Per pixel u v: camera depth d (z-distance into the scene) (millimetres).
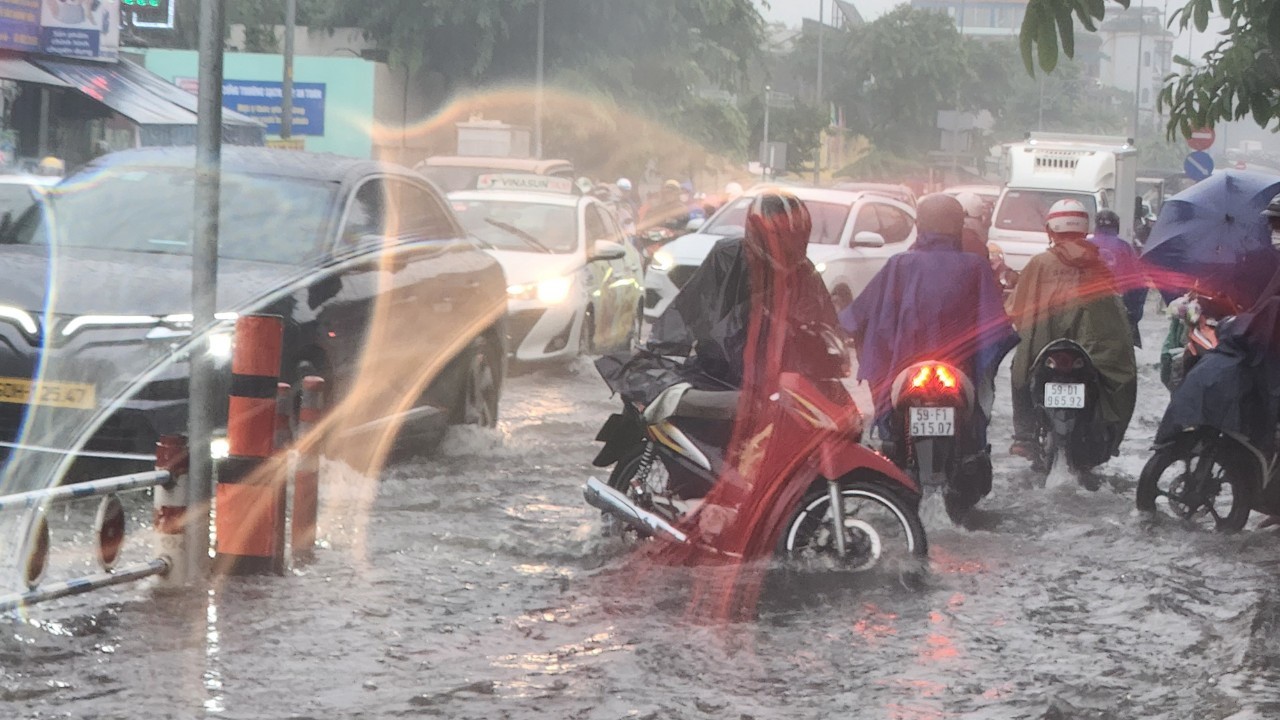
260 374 7160
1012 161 30188
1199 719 5504
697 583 7328
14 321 8680
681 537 7641
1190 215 14312
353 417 9789
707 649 6238
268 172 10352
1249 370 9031
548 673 5863
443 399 11008
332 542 7977
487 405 11789
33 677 5562
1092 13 6523
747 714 5418
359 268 9938
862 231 20984
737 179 57031
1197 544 8711
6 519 6234
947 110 84500
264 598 6789
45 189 10430
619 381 7789
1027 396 10914
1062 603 7203
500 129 40969
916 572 7457
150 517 8320
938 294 9023
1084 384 10273
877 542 7504
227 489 7164
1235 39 11992
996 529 8984
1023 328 10859
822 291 7621
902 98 83812
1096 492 10352
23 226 10148
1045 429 10500
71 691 5438
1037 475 10797
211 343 7066
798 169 71750
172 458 6891
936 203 9148
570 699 5547
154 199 10172
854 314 9203
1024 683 5891
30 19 29484
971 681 5895
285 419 7309
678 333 7629
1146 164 118438
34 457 8648
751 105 70562
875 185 42656
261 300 9031
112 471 8836
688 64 53406
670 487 7828
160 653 5918
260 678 5680
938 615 6887
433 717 5316
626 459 8117
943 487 8867
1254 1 9906
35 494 6168
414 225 11023
